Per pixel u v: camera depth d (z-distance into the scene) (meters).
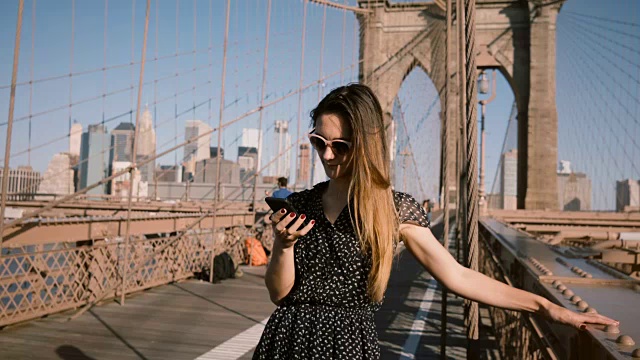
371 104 1.45
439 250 1.47
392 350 5.05
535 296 1.41
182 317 6.18
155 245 8.25
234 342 5.13
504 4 36.62
